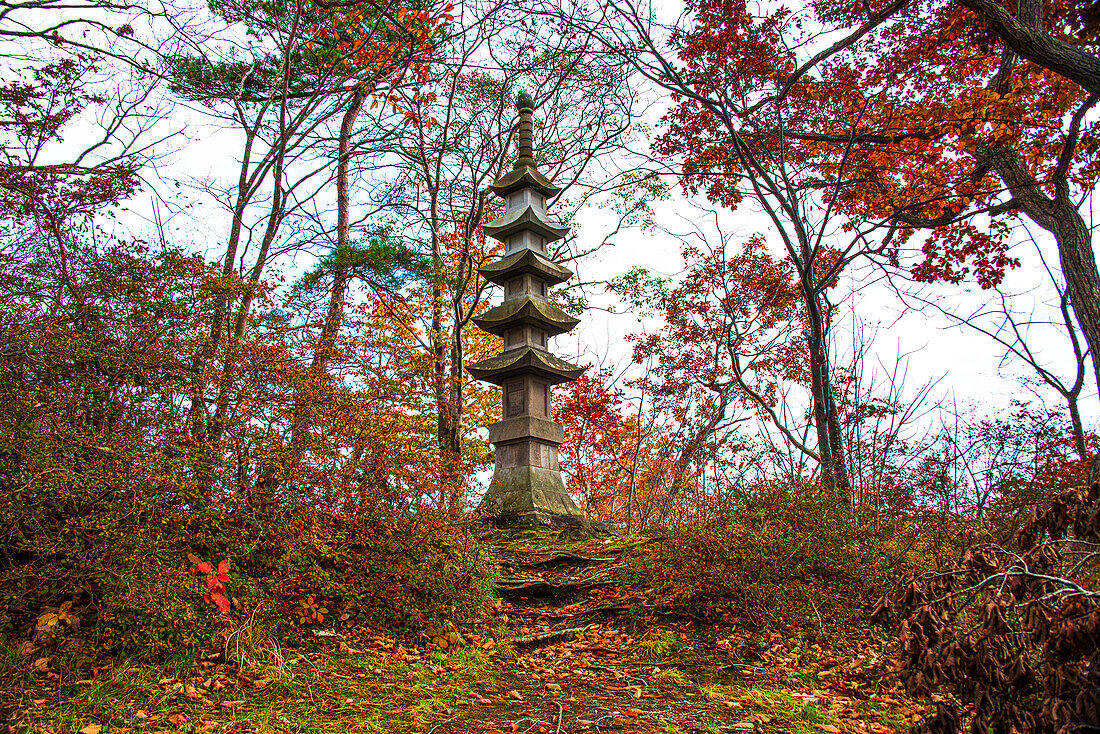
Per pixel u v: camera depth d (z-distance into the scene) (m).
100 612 4.47
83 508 4.70
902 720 4.45
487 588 7.00
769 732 4.19
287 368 5.80
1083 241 8.41
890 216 10.53
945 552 6.66
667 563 7.21
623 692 4.98
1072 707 2.67
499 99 14.98
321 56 10.52
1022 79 9.45
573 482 20.83
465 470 6.98
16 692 3.79
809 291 11.08
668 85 10.12
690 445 12.16
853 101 10.99
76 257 5.40
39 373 4.97
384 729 3.96
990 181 10.42
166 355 5.36
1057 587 3.15
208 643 4.70
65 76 7.51
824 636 5.98
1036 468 7.38
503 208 16.73
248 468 5.62
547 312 12.56
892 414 8.38
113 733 3.55
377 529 6.20
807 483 7.52
